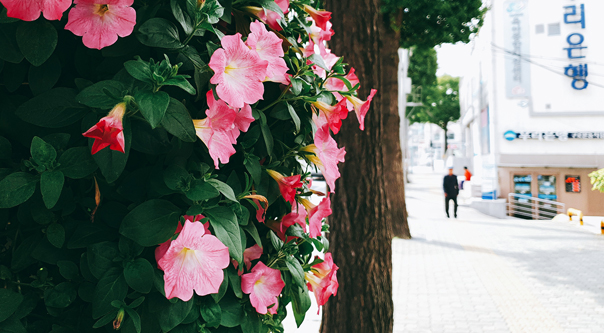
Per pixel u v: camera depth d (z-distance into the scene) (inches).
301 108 54.4
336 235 136.7
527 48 784.3
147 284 38.2
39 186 40.0
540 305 267.7
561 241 487.8
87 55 42.0
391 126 502.0
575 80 767.1
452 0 463.5
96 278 40.2
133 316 37.8
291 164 56.9
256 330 47.5
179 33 42.4
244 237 44.5
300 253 58.9
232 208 44.2
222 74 38.9
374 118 135.4
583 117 767.1
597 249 438.9
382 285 135.9
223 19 45.3
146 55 41.1
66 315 42.3
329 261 59.3
